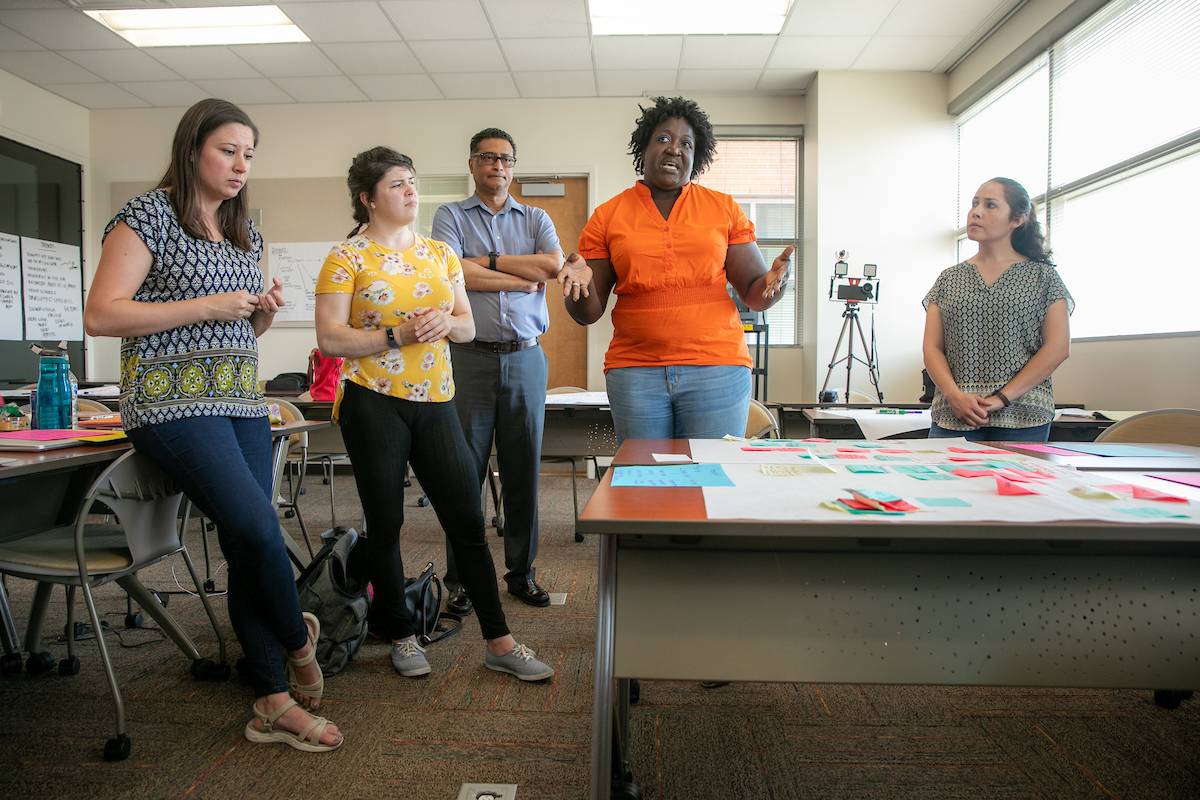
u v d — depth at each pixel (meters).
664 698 1.84
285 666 1.71
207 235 1.58
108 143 6.39
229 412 1.56
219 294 1.57
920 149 5.74
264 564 1.55
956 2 4.66
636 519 0.85
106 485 1.59
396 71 5.65
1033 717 1.73
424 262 1.85
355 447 1.82
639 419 1.98
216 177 1.54
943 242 5.76
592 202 6.22
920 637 0.90
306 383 6.09
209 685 1.95
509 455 2.49
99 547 1.76
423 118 6.26
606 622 0.91
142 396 1.49
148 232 1.47
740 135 6.22
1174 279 3.68
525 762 1.54
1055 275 2.05
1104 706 1.79
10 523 1.85
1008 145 5.10
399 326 1.76
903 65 5.61
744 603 0.91
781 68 5.66
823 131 5.73
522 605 2.59
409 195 1.83
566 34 5.07
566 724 1.71
